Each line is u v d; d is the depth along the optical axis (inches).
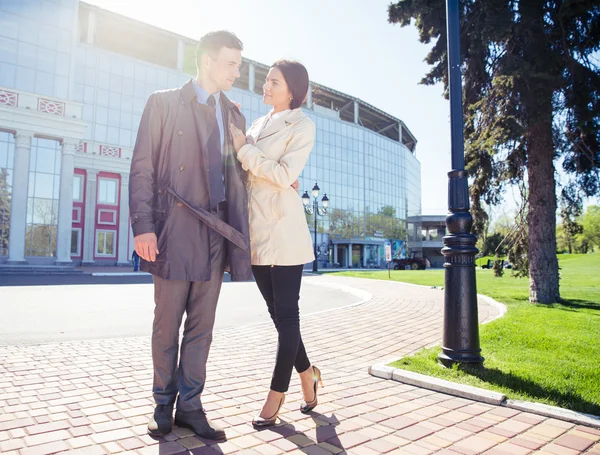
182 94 96.7
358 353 187.6
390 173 2501.2
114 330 239.3
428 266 2352.4
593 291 504.7
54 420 99.4
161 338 93.8
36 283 604.4
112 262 1295.5
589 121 369.4
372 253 2236.7
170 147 94.0
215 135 97.0
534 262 389.1
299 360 106.6
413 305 373.1
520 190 429.1
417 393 129.6
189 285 95.7
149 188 91.3
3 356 166.6
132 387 127.6
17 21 1013.2
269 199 101.1
